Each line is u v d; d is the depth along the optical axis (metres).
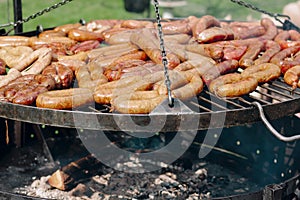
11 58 2.31
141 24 2.58
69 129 2.84
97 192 2.45
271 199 2.03
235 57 2.31
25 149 2.74
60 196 2.42
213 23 2.55
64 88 2.16
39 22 5.34
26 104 2.00
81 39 2.50
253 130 2.65
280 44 2.43
